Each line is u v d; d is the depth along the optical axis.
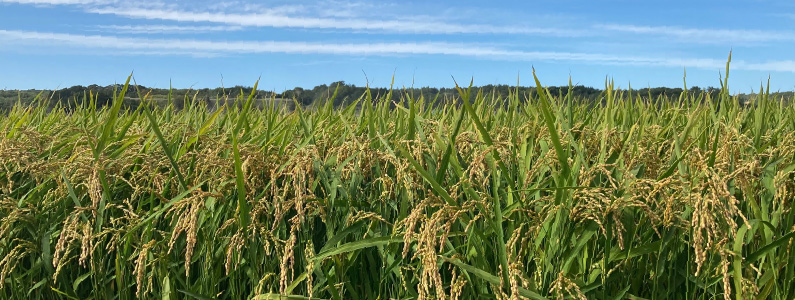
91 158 3.42
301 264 3.09
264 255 3.07
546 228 2.65
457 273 2.89
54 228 3.29
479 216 2.82
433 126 3.76
